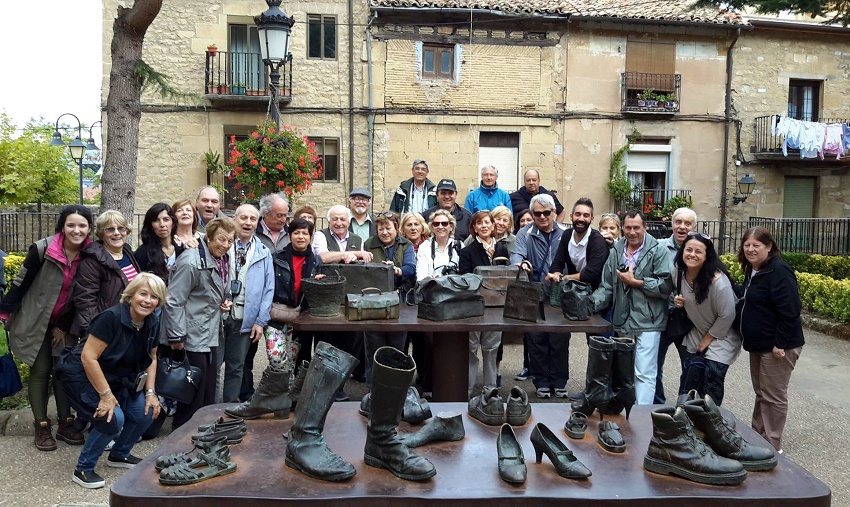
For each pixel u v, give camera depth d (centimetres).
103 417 377
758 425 450
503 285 505
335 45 1320
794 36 1489
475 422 295
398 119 1341
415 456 238
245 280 476
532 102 1386
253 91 1268
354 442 270
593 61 1402
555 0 1423
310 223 543
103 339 373
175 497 219
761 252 426
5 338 483
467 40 1351
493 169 802
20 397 525
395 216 562
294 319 457
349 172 1339
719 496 225
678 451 239
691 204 1441
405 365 249
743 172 1495
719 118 1465
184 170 1289
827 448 478
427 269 549
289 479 234
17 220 1270
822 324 884
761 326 427
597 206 1430
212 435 262
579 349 779
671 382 643
